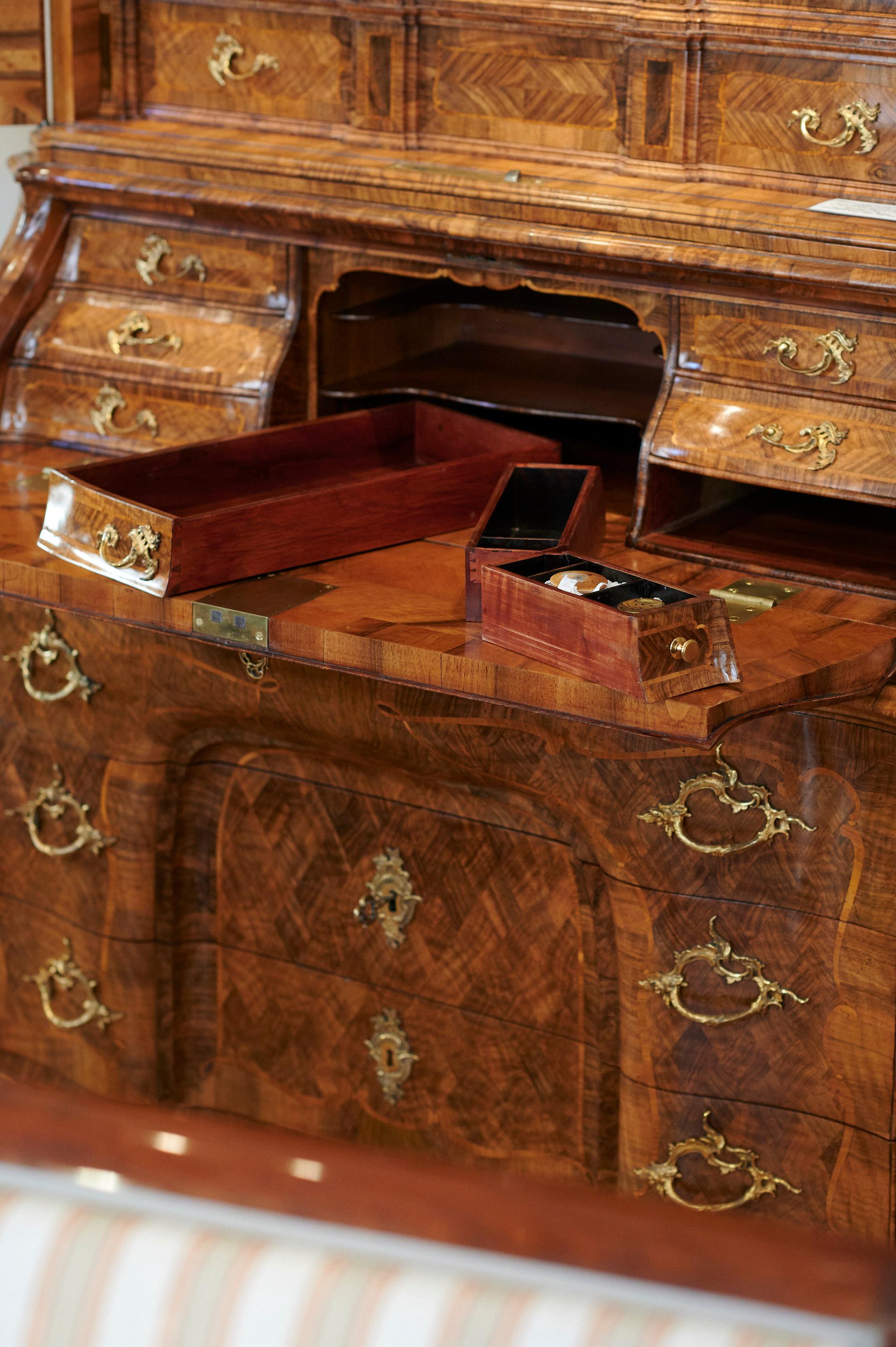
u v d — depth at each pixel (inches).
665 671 74.1
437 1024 104.2
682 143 94.8
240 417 106.1
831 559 94.1
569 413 103.7
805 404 91.7
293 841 104.9
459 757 93.7
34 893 112.8
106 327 110.4
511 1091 103.3
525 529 96.3
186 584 86.7
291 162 102.4
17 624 105.5
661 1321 34.6
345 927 105.0
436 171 99.0
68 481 90.6
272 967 108.8
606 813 91.5
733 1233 35.3
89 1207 38.1
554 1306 35.2
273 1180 37.5
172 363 108.2
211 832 107.6
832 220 89.3
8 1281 37.8
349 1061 108.0
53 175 109.6
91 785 106.7
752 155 93.7
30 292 112.7
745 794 89.3
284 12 103.4
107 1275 37.5
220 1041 112.4
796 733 87.6
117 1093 113.7
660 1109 97.4
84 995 112.4
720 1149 96.8
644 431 96.4
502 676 77.8
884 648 81.7
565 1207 36.0
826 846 89.1
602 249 93.7
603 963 97.2
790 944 91.8
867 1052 91.8
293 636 83.0
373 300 111.9
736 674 75.8
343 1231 36.9
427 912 101.9
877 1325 33.6
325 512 91.9
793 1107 94.9
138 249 110.0
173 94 109.3
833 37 88.9
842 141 90.4
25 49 108.3
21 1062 118.0
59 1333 37.6
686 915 92.9
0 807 111.9
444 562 93.2
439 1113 106.1
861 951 90.1
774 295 91.2
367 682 93.5
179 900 109.4
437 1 98.6
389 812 100.9
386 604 86.0
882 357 89.4
